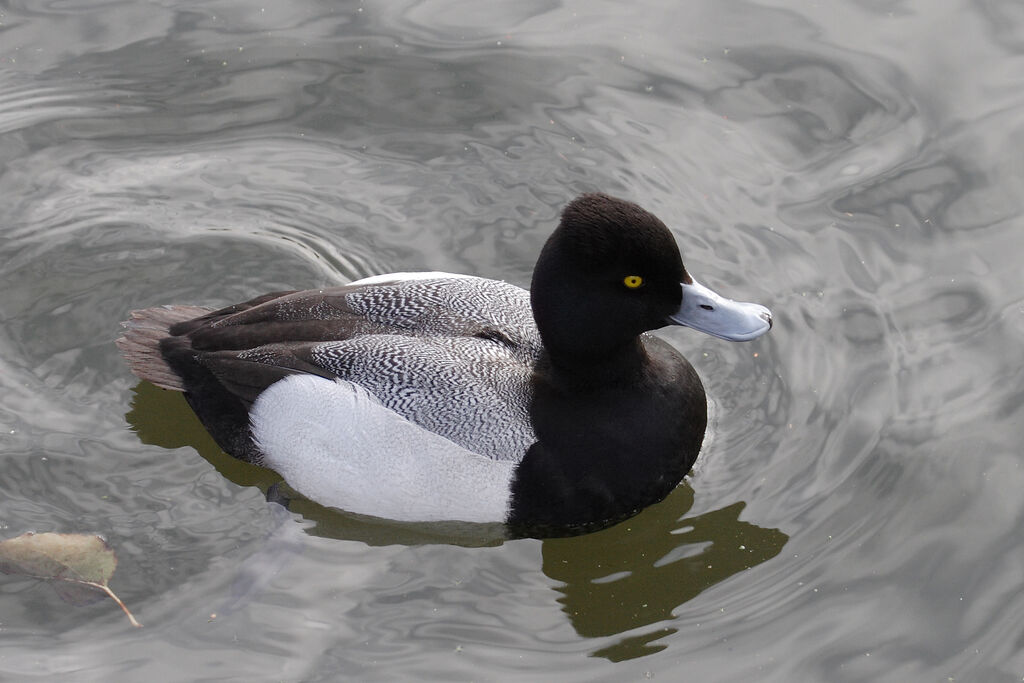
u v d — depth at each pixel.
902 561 9.38
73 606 9.26
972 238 12.09
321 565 9.64
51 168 13.03
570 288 9.05
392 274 10.84
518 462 9.27
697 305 9.18
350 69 14.11
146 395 11.04
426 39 14.48
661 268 9.02
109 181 12.95
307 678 8.71
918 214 12.38
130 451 10.55
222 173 13.09
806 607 9.13
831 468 10.24
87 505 10.05
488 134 13.49
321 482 9.54
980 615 8.91
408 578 9.55
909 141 13.09
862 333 11.37
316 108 13.75
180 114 13.62
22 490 10.15
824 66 13.93
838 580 9.30
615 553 9.84
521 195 12.88
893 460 10.20
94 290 11.87
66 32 14.39
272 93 13.87
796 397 10.92
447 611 9.27
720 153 13.16
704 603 9.31
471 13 14.84
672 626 9.14
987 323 11.30
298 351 9.65
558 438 9.34
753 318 9.16
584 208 9.00
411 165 13.21
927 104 13.41
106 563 9.55
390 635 9.06
